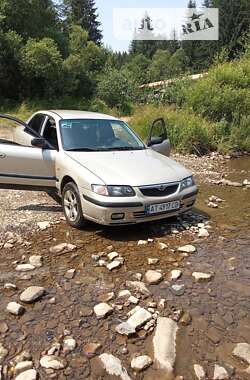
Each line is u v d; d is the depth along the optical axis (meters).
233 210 6.74
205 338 3.23
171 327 3.31
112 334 3.24
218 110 14.70
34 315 3.48
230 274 4.34
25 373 2.76
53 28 33.19
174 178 5.36
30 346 3.08
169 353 3.01
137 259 4.63
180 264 4.54
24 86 28.95
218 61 16.94
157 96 20.14
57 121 6.22
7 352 3.00
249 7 61.66
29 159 5.83
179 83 17.44
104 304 3.61
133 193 4.97
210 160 11.78
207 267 4.49
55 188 6.05
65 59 31.83
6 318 3.42
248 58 17.11
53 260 4.54
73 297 3.78
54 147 6.04
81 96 32.47
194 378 2.80
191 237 5.38
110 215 4.91
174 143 12.71
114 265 4.39
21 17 30.16
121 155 5.78
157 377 2.80
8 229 5.41
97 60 38.00
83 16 61.72
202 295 3.88
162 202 5.14
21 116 22.12
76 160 5.51
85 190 5.11
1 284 4.00
